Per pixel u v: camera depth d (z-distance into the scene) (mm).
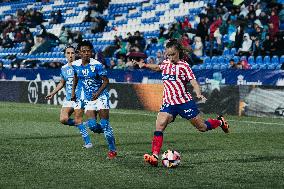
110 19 94375
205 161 25234
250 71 55188
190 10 83688
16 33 99500
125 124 44750
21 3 114188
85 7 101000
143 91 60719
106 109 25906
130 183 19734
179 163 23344
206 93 56000
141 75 63906
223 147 30516
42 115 52812
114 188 18828
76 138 34562
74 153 27656
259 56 61812
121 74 66312
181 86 23750
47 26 102375
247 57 62812
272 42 60625
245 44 63062
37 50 92500
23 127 41625
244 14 66625
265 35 61031
